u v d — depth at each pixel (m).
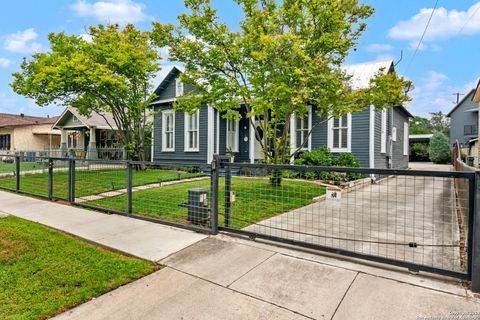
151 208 5.98
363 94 7.41
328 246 3.63
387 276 2.93
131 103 12.64
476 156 18.23
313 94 7.18
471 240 2.68
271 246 3.78
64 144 20.94
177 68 13.88
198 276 3.04
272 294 2.67
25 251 3.74
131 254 3.63
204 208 4.66
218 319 2.34
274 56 6.53
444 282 2.79
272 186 7.20
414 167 21.53
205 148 13.03
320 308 2.44
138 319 2.35
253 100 7.78
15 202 6.90
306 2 6.84
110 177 8.48
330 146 11.00
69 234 4.43
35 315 2.40
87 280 2.97
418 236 4.23
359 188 8.42
